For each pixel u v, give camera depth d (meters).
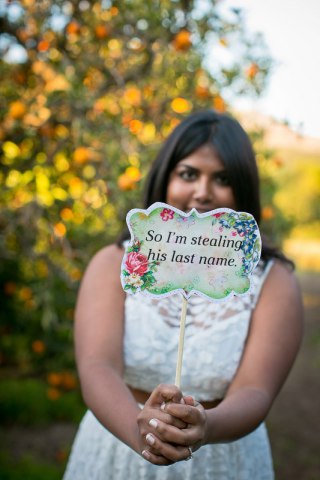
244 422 1.15
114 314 1.35
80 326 1.35
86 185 2.88
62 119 2.75
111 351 1.31
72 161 2.87
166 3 2.60
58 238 2.79
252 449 1.42
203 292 1.16
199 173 1.42
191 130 1.43
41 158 2.92
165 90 2.72
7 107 2.80
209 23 2.69
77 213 2.91
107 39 2.71
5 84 2.93
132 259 1.17
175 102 2.57
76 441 1.51
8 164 2.89
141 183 2.28
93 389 1.21
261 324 1.33
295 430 4.02
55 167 2.96
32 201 2.78
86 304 1.37
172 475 1.35
